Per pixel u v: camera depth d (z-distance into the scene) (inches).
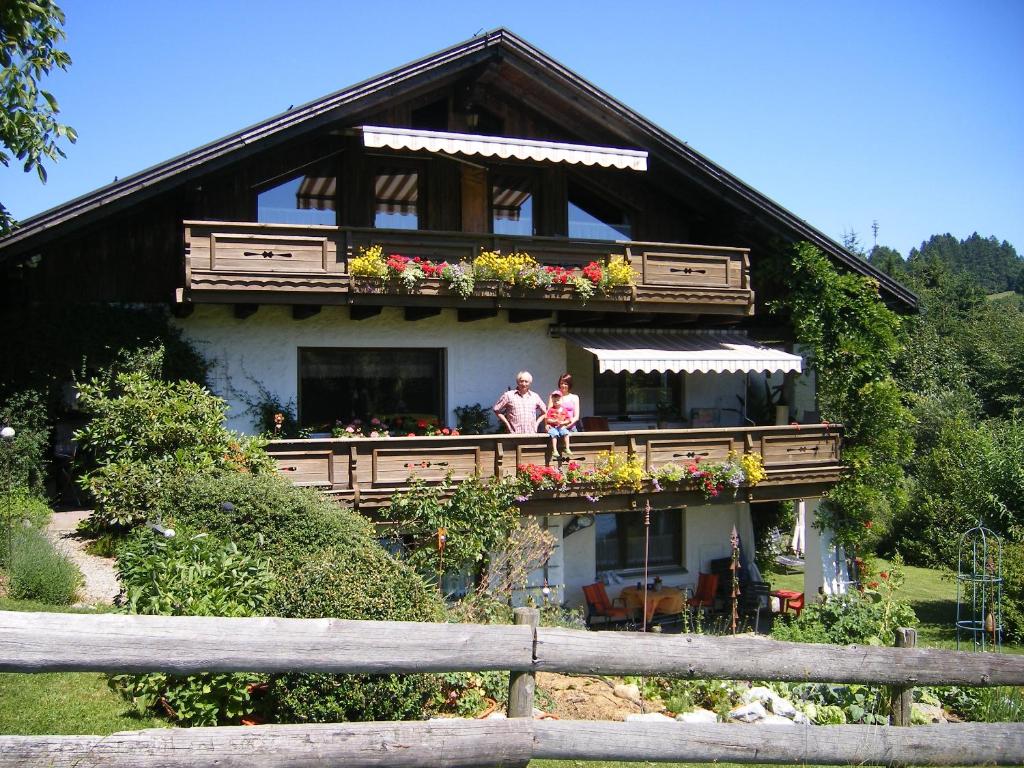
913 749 224.1
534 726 180.4
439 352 671.1
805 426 689.6
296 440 522.9
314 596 292.5
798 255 724.7
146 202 567.8
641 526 763.4
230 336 600.7
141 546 340.8
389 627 169.8
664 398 780.0
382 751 165.3
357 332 637.3
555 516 691.4
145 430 475.2
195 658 153.8
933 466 1024.9
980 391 1694.1
